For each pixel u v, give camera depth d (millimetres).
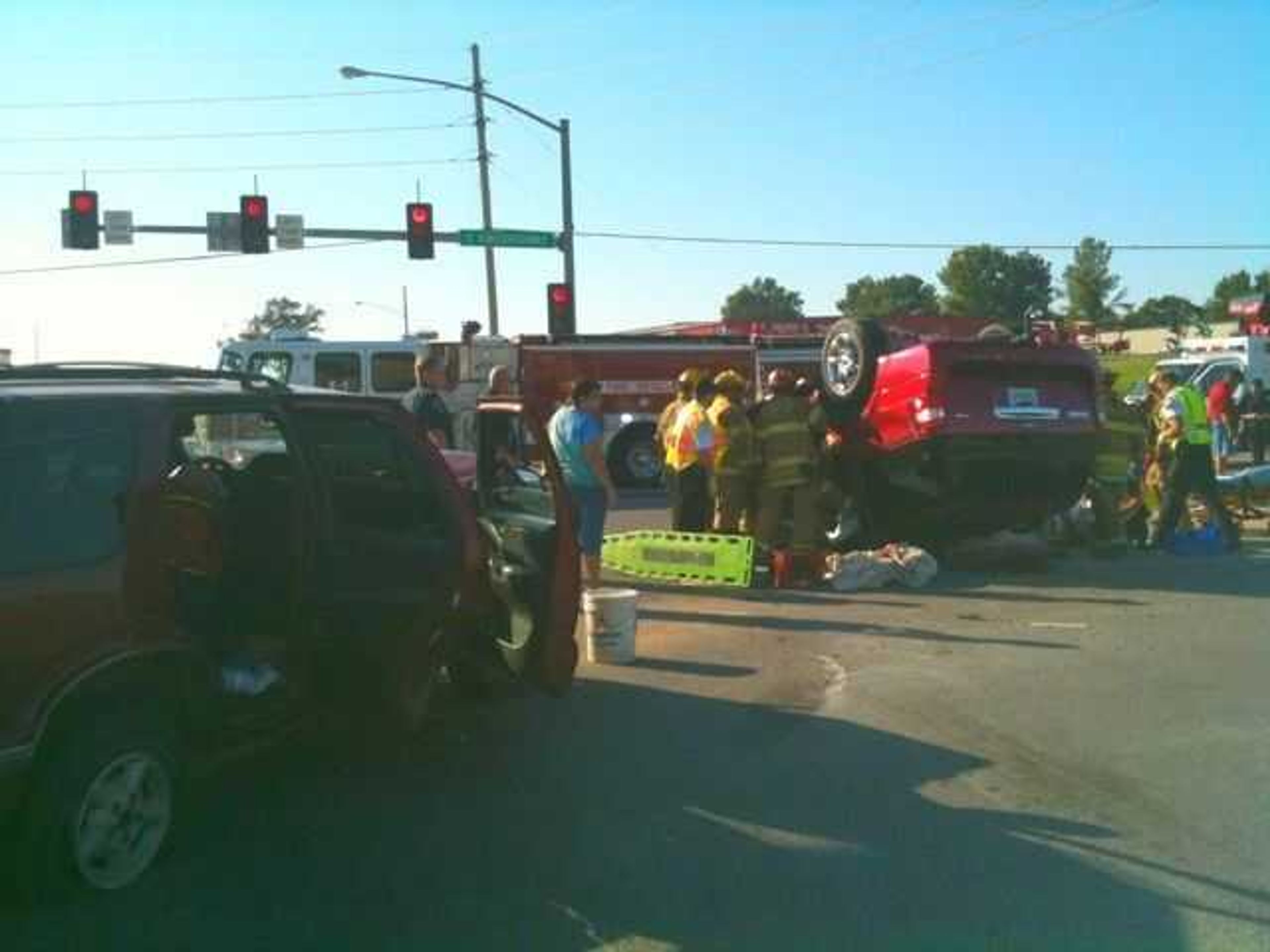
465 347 21703
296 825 5516
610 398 22328
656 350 22578
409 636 5957
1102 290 103500
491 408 7094
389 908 4680
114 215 26172
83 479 4645
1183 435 13211
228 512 5676
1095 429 12117
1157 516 13688
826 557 11523
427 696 6168
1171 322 75875
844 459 12508
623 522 17766
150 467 4848
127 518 4730
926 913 4668
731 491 12125
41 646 4430
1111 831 5492
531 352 21891
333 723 5840
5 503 4383
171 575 4941
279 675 5500
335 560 5625
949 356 11523
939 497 11695
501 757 6516
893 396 11875
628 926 4551
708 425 12219
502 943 4406
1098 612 10250
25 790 4484
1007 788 6051
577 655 6699
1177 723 7133
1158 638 9281
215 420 6102
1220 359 28531
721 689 7918
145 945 4352
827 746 6719
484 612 6543
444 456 10383
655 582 11844
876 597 11000
